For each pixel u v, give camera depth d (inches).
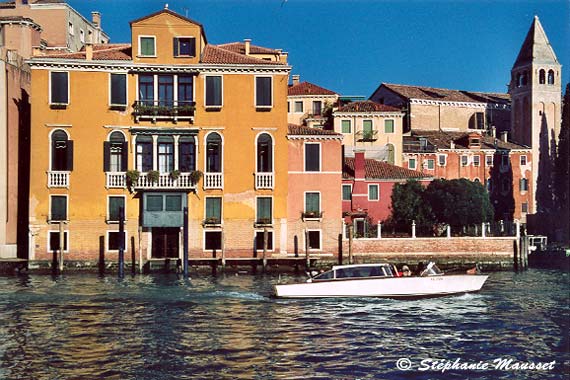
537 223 2174.0
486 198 1759.4
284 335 762.2
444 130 2596.0
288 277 1305.4
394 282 1009.5
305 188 1475.1
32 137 1402.6
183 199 1421.0
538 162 2516.0
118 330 780.0
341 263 1464.1
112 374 606.5
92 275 1349.7
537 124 2551.7
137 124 1423.5
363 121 2213.3
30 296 1025.5
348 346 715.4
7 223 1448.1
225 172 1440.7
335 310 917.8
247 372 617.0
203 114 1439.5
